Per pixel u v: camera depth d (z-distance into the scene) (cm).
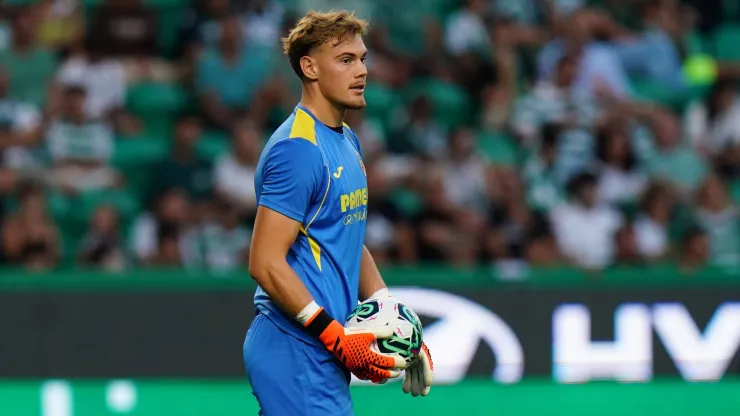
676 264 3066
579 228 3269
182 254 3022
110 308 2295
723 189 3653
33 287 2286
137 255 3042
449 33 4081
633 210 3578
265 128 3641
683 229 3272
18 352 2272
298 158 1319
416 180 3238
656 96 4091
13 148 3416
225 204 3198
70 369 2278
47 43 3959
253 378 1394
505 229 3203
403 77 3966
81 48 3900
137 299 2298
